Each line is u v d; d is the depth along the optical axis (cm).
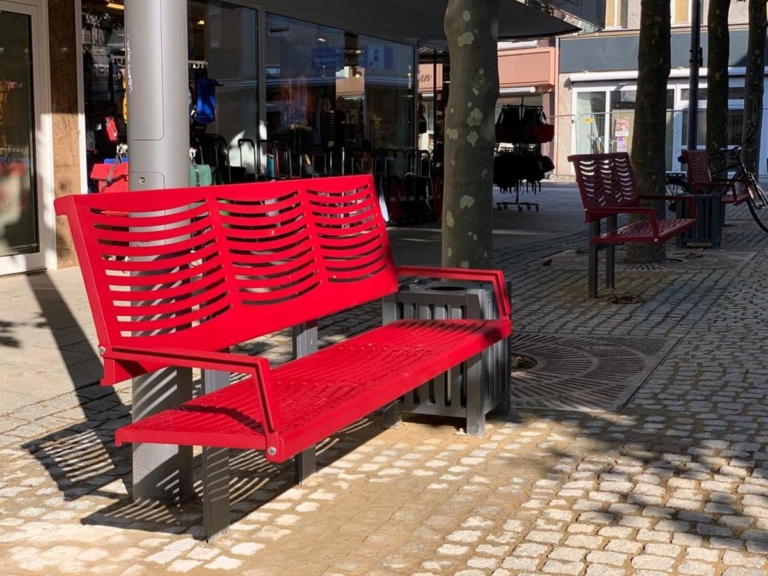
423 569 362
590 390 612
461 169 616
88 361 687
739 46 3612
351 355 462
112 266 378
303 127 1608
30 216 1099
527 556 373
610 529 398
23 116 1081
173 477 425
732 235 1555
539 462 482
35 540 390
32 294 952
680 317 846
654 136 1153
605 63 3856
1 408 575
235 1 1416
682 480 455
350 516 414
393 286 555
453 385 525
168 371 412
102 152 1191
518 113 2125
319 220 511
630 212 920
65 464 482
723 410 567
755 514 413
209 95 1254
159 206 405
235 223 450
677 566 362
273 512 419
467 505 426
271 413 332
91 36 1167
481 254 622
